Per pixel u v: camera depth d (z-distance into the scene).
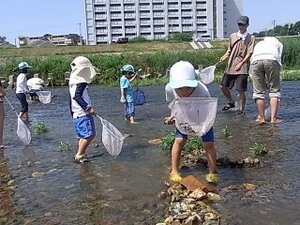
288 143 3.75
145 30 61.59
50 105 8.40
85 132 3.50
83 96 3.51
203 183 2.73
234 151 3.55
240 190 2.65
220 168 3.12
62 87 14.40
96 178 3.07
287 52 16.19
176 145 2.89
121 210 2.45
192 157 3.31
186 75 2.77
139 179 2.98
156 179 2.96
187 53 17.48
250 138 4.02
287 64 16.22
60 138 4.66
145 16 61.47
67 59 16.78
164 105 7.28
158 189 2.76
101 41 61.44
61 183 3.02
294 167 3.05
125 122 5.48
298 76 12.29
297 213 2.28
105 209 2.48
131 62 16.38
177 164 2.92
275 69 4.58
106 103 8.07
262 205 2.40
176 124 2.82
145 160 3.47
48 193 2.82
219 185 2.75
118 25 61.25
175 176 2.86
